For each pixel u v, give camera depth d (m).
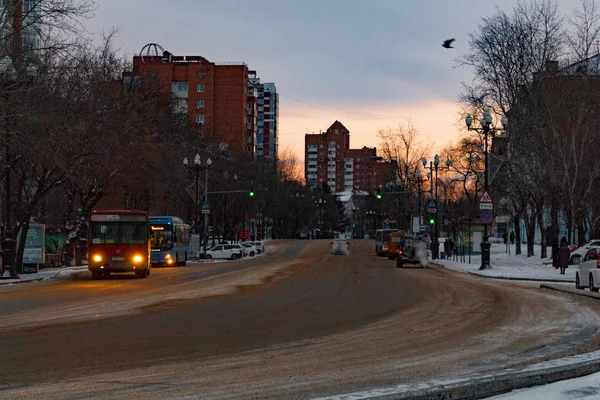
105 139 39.41
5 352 12.44
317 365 11.16
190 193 70.81
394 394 8.09
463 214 77.88
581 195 46.62
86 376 10.25
